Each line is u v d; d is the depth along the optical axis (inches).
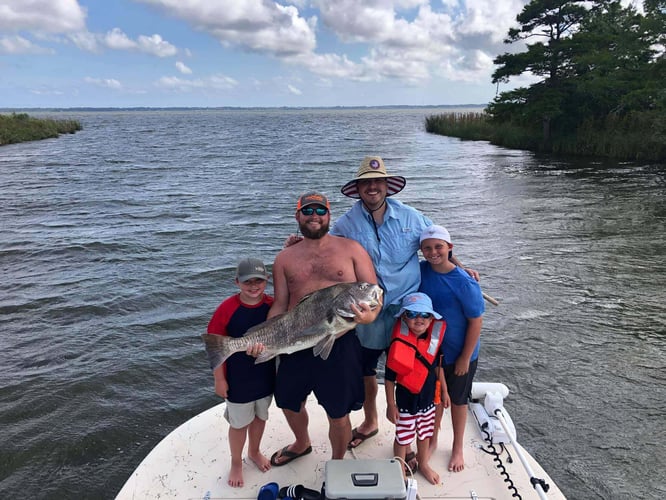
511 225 671.1
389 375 156.3
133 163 1488.7
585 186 979.3
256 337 142.9
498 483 159.8
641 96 1448.1
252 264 144.9
